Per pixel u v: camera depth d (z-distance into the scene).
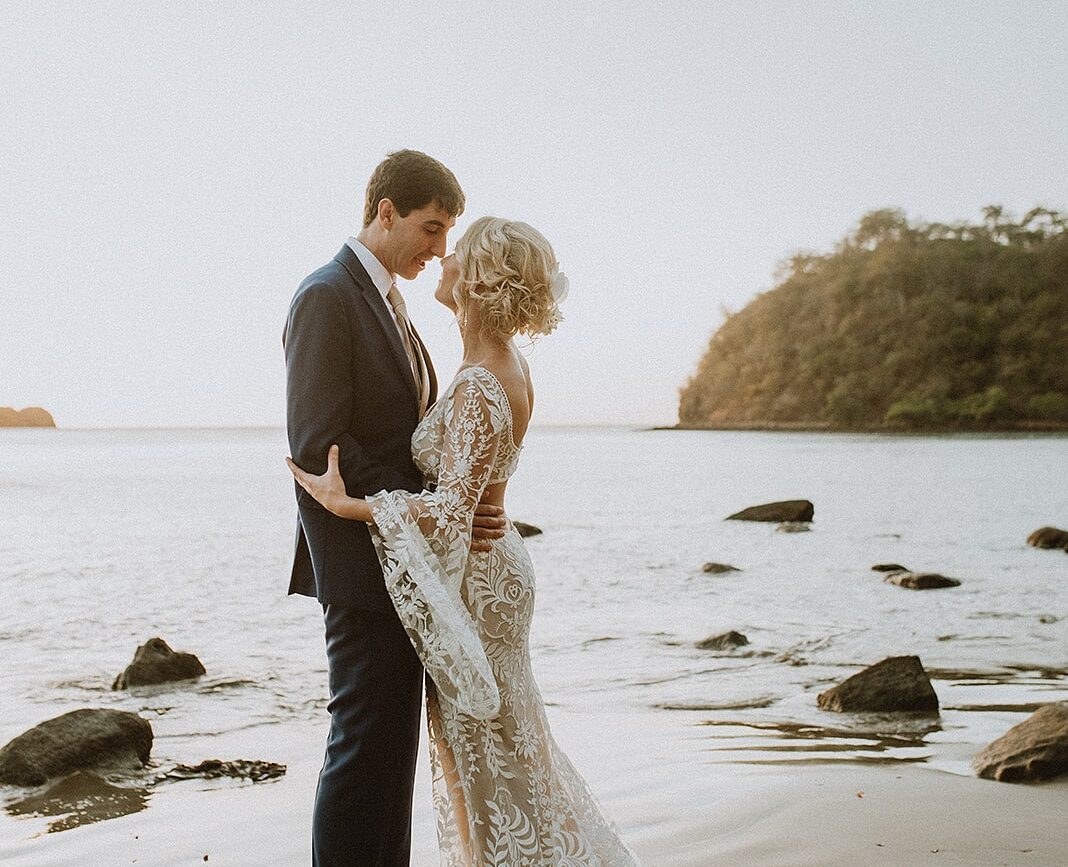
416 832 3.49
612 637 7.50
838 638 7.41
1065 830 3.40
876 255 105.88
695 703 5.48
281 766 4.35
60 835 3.52
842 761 4.30
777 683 5.99
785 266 120.38
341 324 2.71
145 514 20.30
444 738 2.79
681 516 19.48
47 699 5.72
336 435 2.67
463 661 2.57
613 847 2.91
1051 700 5.48
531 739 2.77
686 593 9.80
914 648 7.02
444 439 2.69
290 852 3.36
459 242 2.80
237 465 48.12
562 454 62.22
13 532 16.59
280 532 16.58
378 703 2.67
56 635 7.80
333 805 2.66
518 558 2.81
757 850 3.25
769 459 49.44
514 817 2.70
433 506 2.61
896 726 4.95
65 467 45.78
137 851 3.37
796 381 110.94
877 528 16.80
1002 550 13.48
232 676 6.30
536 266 2.73
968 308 94.81
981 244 100.38
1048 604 9.00
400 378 2.80
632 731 4.86
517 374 2.78
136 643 7.46
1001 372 91.81
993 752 4.17
